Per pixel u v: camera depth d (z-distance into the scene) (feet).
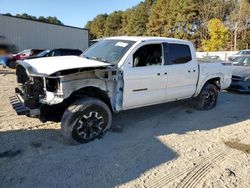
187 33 212.23
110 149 14.70
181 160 13.74
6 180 11.48
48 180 11.57
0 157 13.48
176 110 23.13
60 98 14.17
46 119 15.35
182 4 213.05
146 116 21.18
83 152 14.23
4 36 85.15
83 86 14.89
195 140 16.49
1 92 29.07
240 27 175.52
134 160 13.55
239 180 12.05
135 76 16.76
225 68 24.30
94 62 15.98
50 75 13.71
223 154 14.64
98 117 15.55
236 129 18.90
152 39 18.12
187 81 20.56
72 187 11.13
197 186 11.48
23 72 16.47
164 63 18.75
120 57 16.63
